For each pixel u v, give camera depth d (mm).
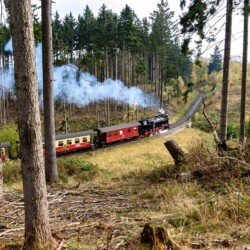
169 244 3363
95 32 42438
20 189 8664
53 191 8219
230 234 3736
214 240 3572
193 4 7586
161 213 5094
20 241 4148
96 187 8594
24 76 3576
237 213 4258
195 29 7641
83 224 4848
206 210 4461
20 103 3631
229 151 7430
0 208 6066
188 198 5441
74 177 12422
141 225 4480
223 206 4535
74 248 3764
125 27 41812
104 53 42531
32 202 3748
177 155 9562
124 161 24172
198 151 8281
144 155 26500
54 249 3707
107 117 43188
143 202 6188
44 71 9969
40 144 3775
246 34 12938
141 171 10539
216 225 4066
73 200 6836
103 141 29578
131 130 32281
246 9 7211
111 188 8289
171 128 40250
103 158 25516
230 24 10070
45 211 3854
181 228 4086
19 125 3697
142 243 3516
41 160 3783
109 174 13375
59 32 47375
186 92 8523
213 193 5574
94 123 43469
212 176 6691
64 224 4910
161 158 25047
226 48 10383
